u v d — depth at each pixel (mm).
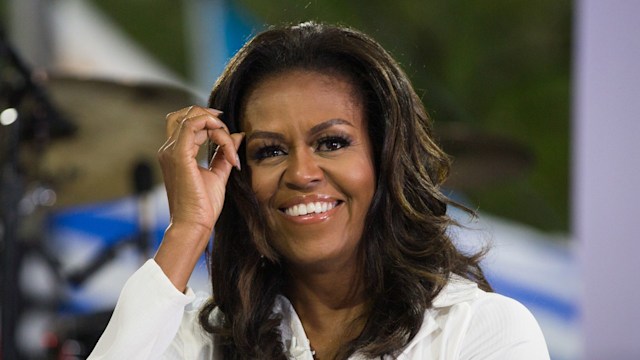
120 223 13195
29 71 9055
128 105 10047
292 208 5891
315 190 5859
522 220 13766
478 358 5758
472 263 6324
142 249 10680
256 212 6047
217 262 6324
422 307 5906
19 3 13055
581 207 13617
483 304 5938
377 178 6047
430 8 13867
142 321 5648
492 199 13781
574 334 13625
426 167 6285
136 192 10742
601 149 13555
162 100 10070
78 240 13125
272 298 6312
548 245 13719
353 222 5949
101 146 10469
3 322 9000
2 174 9055
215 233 6344
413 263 6043
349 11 13781
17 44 13016
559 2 13641
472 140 11391
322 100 5898
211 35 13555
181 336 6273
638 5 13414
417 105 6246
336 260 6016
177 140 5902
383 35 13906
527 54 13773
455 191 12695
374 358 5914
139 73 13508
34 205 10344
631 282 13508
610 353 13555
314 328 6293
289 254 5980
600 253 13555
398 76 6074
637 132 13477
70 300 11992
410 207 6020
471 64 13898
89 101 9914
